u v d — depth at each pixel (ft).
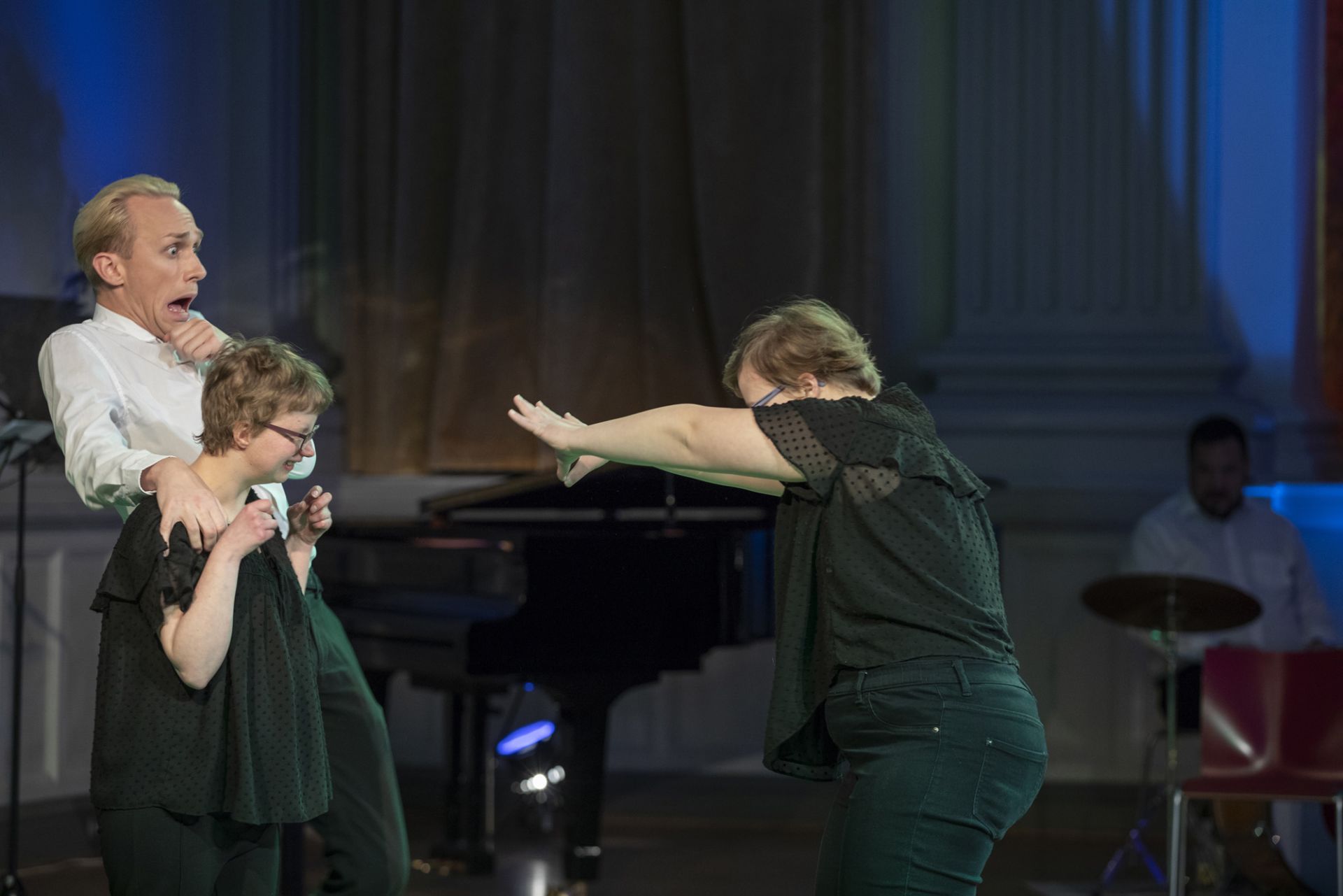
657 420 17.01
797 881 36.40
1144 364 42.75
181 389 19.51
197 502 16.28
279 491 20.56
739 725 44.55
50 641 40.45
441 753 45.85
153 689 16.31
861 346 18.11
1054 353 43.29
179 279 19.40
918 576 16.21
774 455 16.57
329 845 22.81
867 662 16.19
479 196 45.21
